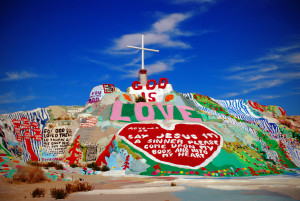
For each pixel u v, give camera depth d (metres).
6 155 37.94
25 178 34.78
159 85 85.56
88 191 28.69
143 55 88.00
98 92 82.81
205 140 55.00
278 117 103.31
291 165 67.12
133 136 55.75
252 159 53.31
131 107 71.75
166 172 46.50
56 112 73.94
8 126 60.06
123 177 43.38
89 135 60.69
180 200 22.80
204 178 41.69
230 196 24.77
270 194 25.91
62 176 39.19
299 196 24.75
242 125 80.12
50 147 62.66
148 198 23.81
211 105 91.56
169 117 68.44
